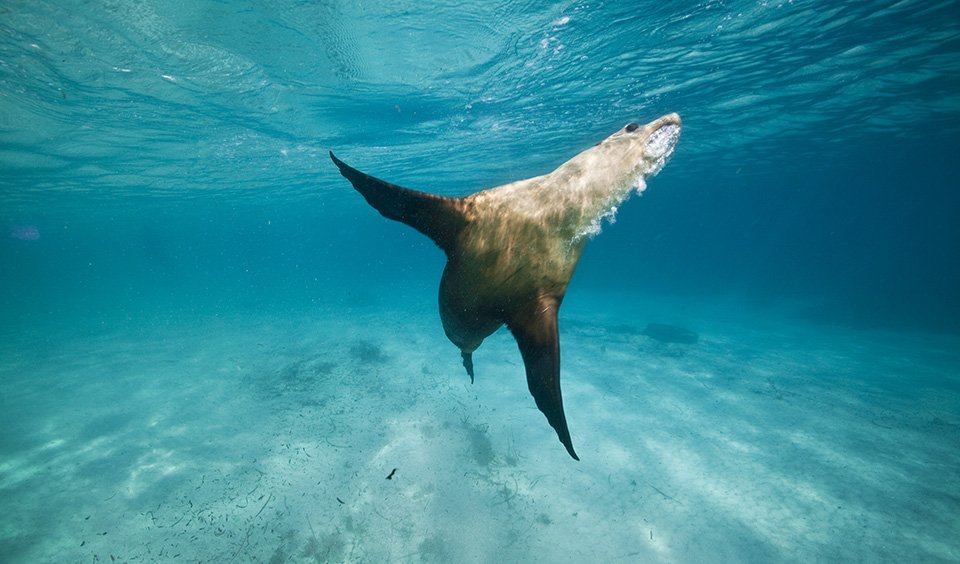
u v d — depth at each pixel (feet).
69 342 80.23
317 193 120.67
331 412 42.98
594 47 37.29
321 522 27.48
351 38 34.73
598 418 41.60
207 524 27.32
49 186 82.64
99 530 26.91
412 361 61.36
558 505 29.01
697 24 33.91
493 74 42.63
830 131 70.59
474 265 6.71
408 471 32.40
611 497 29.76
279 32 33.22
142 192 95.66
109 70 36.65
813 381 53.06
